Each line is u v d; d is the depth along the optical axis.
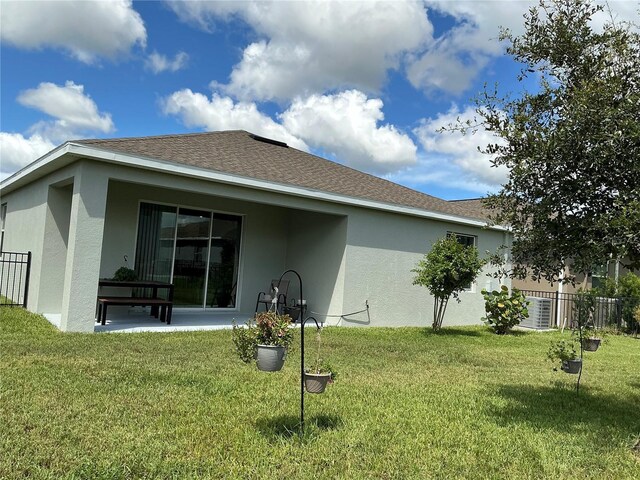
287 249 13.30
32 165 9.55
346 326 11.37
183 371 5.92
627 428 4.84
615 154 3.84
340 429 4.25
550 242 4.36
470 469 3.57
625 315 14.57
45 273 9.84
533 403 5.59
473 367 7.66
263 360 3.78
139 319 10.26
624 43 4.16
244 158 11.03
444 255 11.42
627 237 3.68
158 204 11.07
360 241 11.72
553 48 4.45
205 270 11.92
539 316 14.40
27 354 6.26
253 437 3.92
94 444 3.59
